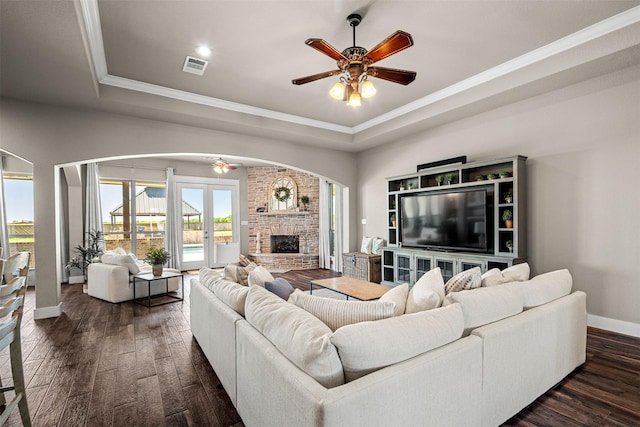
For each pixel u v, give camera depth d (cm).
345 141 582
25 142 373
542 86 349
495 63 350
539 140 375
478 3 249
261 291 193
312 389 115
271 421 140
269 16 263
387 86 406
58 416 192
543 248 373
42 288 385
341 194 705
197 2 244
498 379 173
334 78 379
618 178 318
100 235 639
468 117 448
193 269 783
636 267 309
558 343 218
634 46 267
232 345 193
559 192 359
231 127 484
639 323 307
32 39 253
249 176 860
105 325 358
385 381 121
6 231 589
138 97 391
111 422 187
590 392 213
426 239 489
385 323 138
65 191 629
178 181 763
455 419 149
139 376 240
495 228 395
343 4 249
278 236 844
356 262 596
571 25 281
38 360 267
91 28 265
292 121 518
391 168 584
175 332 335
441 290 194
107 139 416
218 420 188
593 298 336
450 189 456
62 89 343
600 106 328
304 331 137
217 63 342
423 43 307
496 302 185
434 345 146
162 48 310
